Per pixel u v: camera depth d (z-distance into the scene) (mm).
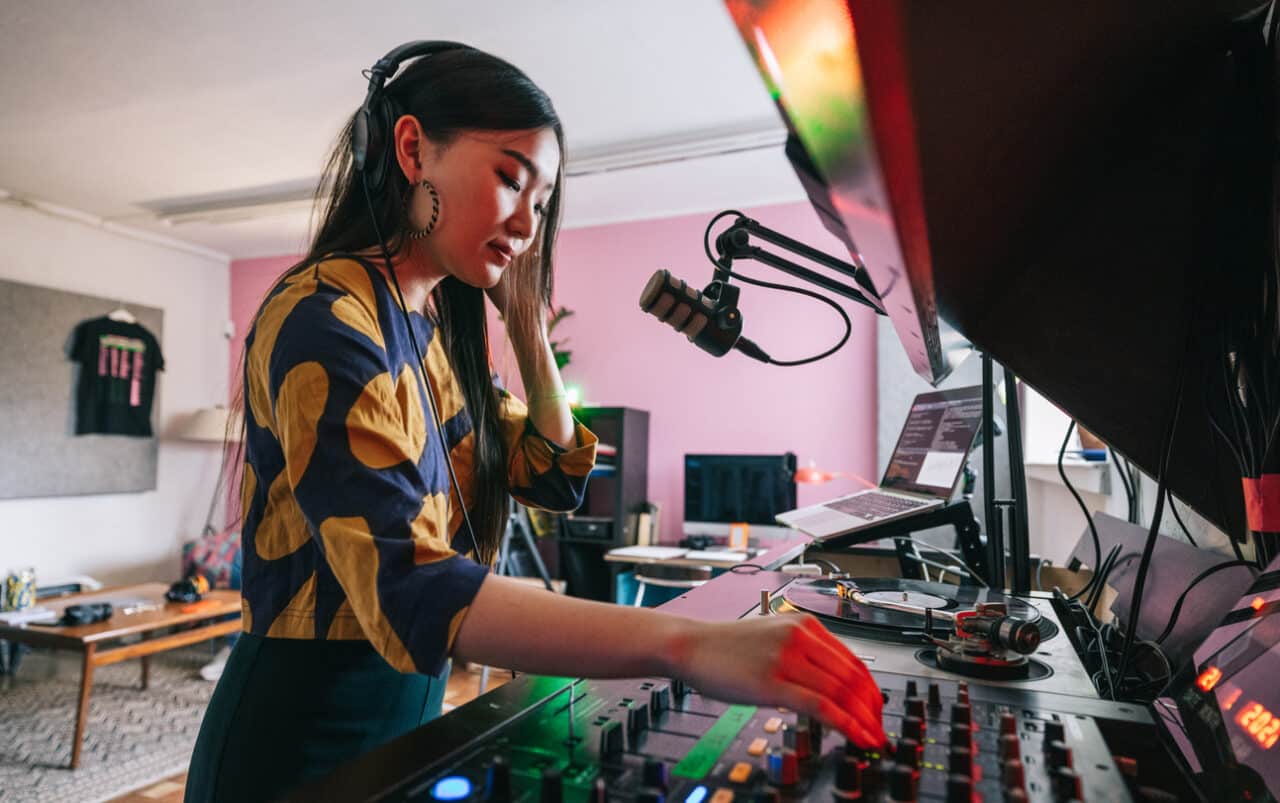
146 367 4551
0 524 3939
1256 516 568
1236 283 579
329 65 2637
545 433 915
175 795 2277
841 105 216
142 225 4398
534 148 681
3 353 3900
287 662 624
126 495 4520
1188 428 642
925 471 1223
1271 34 452
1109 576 896
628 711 454
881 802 350
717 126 3139
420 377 683
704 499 3662
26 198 3955
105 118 3018
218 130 3139
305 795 351
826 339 3818
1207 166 537
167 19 2367
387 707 651
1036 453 2588
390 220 712
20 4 2281
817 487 3787
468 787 359
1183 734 461
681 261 4113
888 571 1410
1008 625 557
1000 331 614
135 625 2699
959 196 324
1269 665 408
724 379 4012
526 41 2500
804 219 3875
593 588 4000
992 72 274
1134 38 370
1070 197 517
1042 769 382
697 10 2336
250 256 5109
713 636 413
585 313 4324
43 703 3115
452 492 777
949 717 457
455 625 428
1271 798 329
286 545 626
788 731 393
